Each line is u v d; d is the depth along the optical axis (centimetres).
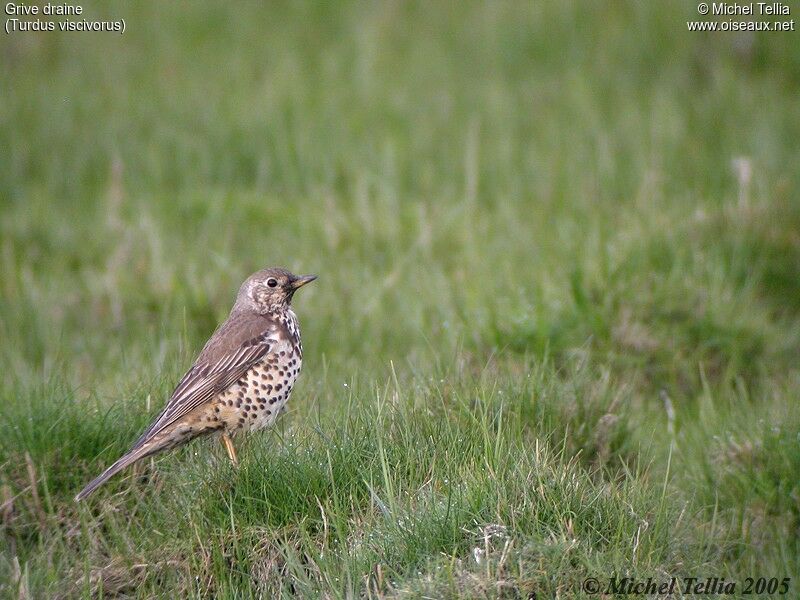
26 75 2102
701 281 1262
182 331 1226
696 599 745
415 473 832
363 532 785
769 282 1317
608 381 1032
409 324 1240
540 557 732
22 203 1705
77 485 873
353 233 1516
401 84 2025
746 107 1839
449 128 1850
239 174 1791
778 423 966
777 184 1477
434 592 711
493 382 960
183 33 2266
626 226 1405
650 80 2006
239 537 809
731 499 917
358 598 723
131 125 1925
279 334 951
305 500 821
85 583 770
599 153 1714
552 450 902
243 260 1461
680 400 1123
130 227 1575
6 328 1319
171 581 791
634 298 1220
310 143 1816
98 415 923
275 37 2247
